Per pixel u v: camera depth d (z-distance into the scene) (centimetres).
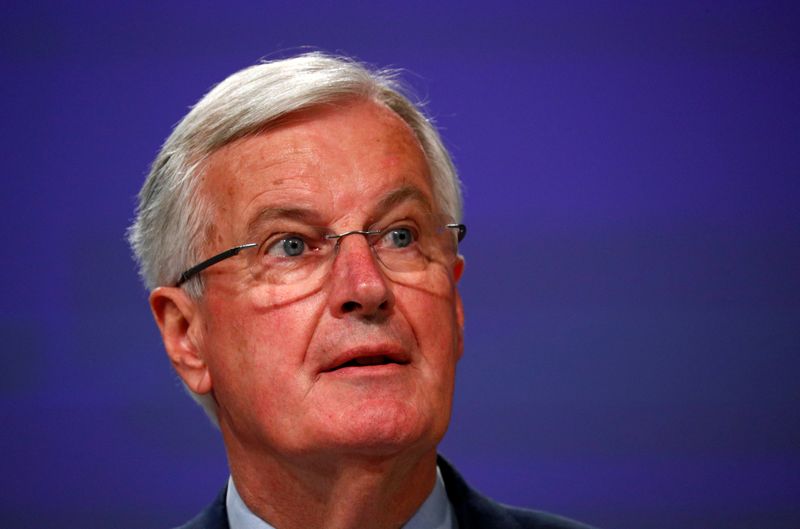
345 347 757
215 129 823
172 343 862
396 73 900
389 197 799
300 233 788
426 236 823
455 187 911
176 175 848
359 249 777
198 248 833
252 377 785
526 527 905
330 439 751
